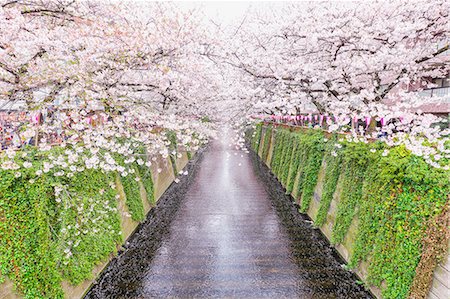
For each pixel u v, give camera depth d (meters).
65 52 8.30
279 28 11.77
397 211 6.82
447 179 5.67
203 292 8.38
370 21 10.84
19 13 7.00
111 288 8.59
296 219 13.88
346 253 9.71
